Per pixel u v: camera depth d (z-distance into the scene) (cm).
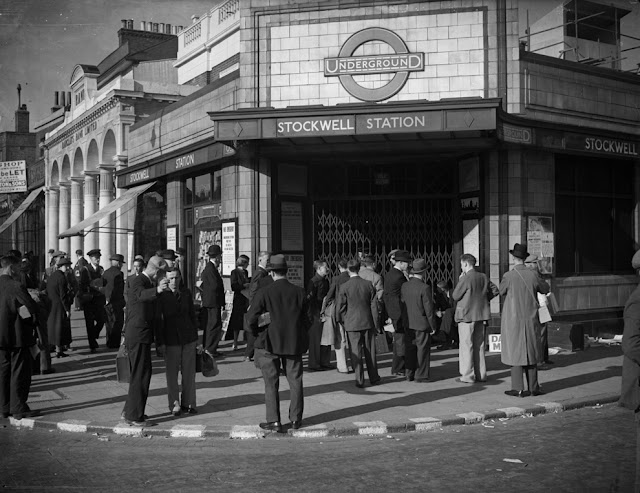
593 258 1541
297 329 737
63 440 721
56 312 1316
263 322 732
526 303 895
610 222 1583
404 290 1022
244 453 666
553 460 623
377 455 651
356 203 1560
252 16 1434
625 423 775
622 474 576
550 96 1406
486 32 1354
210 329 1259
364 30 1387
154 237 2189
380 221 1552
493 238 1368
